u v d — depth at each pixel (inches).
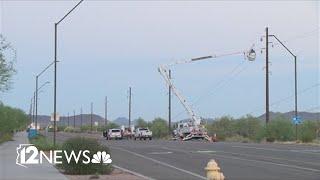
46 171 1234.0
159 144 3029.0
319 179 1127.6
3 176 1123.9
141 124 6565.0
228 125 4638.3
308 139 3176.7
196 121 4394.7
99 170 1195.3
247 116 4709.6
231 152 2091.5
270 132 3427.7
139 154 2023.9
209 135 4475.9
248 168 1395.2
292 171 1301.7
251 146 2593.5
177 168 1417.3
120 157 1861.5
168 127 5536.4
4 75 1930.4
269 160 1653.5
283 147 2443.4
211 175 751.1
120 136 4498.0
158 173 1278.3
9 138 3361.2
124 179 1101.7
